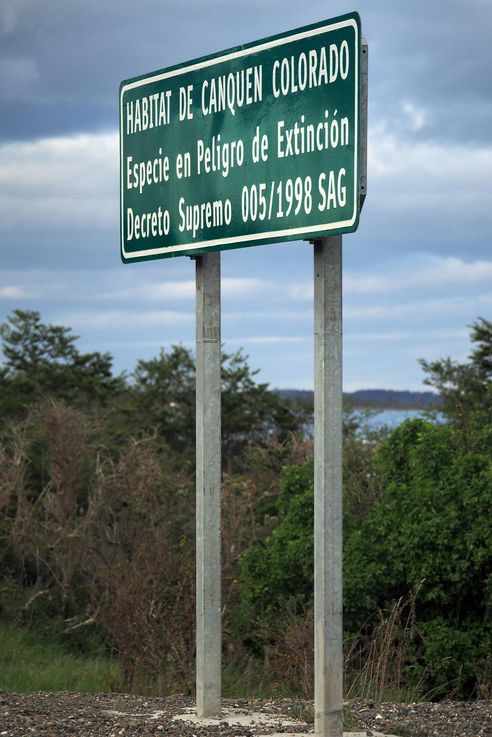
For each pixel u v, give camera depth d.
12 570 34.28
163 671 19.94
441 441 22.86
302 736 11.03
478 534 21.09
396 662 19.11
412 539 21.31
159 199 13.08
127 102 13.70
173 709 12.95
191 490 33.66
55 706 13.04
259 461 37.28
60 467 36.16
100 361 67.06
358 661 20.69
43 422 37.88
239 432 56.41
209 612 12.44
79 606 32.25
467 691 20.98
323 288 10.09
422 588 21.45
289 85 10.81
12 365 65.88
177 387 58.47
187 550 27.61
